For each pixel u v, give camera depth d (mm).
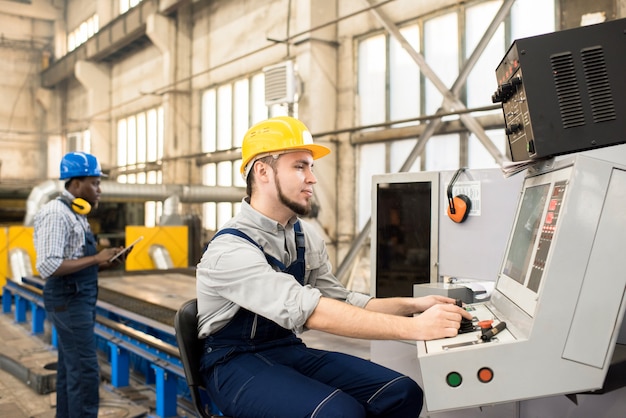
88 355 2629
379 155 6582
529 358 1101
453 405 1126
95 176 2750
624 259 1100
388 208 2383
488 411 1893
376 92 6582
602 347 1095
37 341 5102
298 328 1342
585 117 1263
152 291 4742
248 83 8820
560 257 1106
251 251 1415
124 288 4918
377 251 2410
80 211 2689
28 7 16891
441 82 5391
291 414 1277
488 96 5352
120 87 13883
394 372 1490
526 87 1273
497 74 1556
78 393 2596
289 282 1359
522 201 1590
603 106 1260
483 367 1114
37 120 17578
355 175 6883
